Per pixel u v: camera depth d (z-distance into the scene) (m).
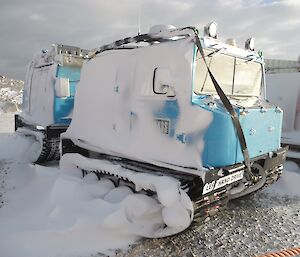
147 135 4.23
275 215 4.86
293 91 7.38
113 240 3.71
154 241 3.87
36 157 7.69
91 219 3.67
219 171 3.75
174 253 3.64
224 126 3.76
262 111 4.38
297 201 5.49
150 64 4.28
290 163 7.04
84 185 4.50
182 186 3.78
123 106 4.60
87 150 5.48
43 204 4.16
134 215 3.85
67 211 3.92
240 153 4.01
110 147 4.68
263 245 3.90
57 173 5.06
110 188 4.46
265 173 4.63
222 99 3.79
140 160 4.27
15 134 9.38
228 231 4.27
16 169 6.87
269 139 4.62
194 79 3.92
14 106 21.38
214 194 3.87
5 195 5.03
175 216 3.63
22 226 3.72
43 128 7.60
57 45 7.61
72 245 3.53
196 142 3.75
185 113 3.84
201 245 3.85
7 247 3.42
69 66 7.64
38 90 8.12
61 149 5.76
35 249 3.42
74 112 5.67
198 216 3.79
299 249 3.72
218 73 4.43
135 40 4.61
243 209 5.09
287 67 8.63
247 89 5.04
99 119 5.03
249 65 5.00
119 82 4.70
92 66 5.34
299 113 7.18
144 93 4.31
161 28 4.59
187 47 3.91
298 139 7.01
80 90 5.57
